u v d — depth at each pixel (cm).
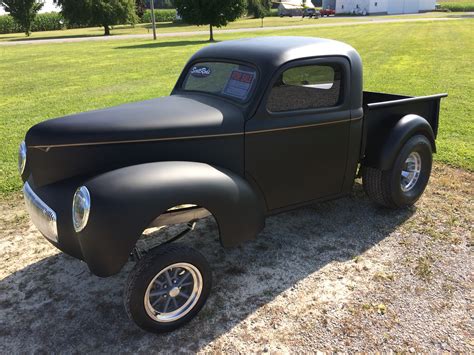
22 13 4391
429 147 439
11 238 414
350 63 361
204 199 280
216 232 418
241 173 333
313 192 381
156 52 2181
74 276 353
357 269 352
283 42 359
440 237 396
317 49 346
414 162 443
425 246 382
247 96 327
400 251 376
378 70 1386
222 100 345
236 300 320
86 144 292
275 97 329
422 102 439
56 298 326
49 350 276
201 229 423
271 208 364
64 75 1498
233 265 363
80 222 254
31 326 297
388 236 401
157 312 282
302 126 345
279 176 353
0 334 290
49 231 290
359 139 389
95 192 254
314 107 352
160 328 282
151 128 301
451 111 847
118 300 323
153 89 1172
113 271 257
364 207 459
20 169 342
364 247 384
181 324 291
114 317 305
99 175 271
